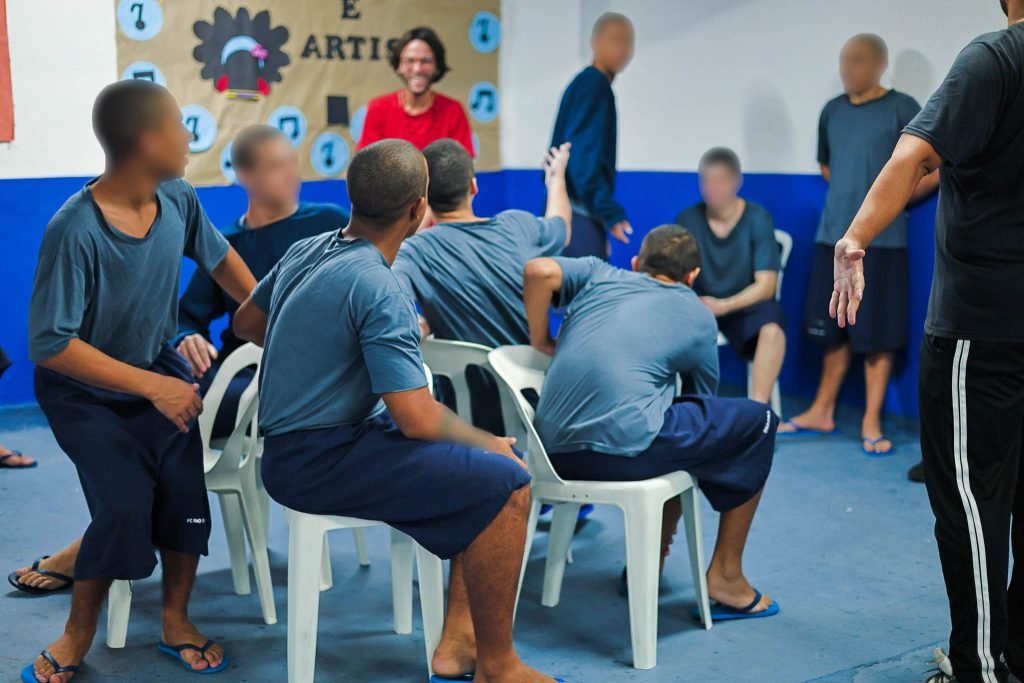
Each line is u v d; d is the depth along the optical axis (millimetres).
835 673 2504
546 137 6055
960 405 2176
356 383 2252
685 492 2725
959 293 2148
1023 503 2295
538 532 3504
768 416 2732
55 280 2266
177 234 2477
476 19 5988
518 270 3018
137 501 2369
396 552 2717
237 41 5270
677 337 2711
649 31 5492
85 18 4832
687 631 2764
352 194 2248
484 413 3043
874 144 4434
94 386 2359
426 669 2559
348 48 5605
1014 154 2027
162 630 2645
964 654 2252
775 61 5016
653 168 5629
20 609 2852
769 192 5148
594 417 2605
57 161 4848
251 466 2770
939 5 4367
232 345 3168
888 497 3834
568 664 2576
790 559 3252
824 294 4594
